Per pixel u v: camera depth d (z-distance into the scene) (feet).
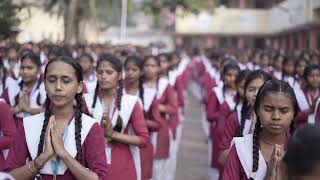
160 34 139.33
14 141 12.46
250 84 17.38
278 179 11.54
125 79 23.76
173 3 100.53
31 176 11.76
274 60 46.42
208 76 48.08
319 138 7.31
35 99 22.12
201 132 49.44
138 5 133.28
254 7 137.39
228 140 17.56
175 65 48.24
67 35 61.11
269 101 12.22
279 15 117.39
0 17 51.90
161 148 27.50
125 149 18.06
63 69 12.16
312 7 89.97
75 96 12.59
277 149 11.68
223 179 12.71
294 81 30.22
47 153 11.66
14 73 30.83
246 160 12.48
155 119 23.71
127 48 59.52
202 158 38.01
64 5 76.28
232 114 17.87
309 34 91.71
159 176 27.43
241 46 132.05
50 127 11.80
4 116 16.99
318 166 7.21
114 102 18.40
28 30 87.71
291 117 12.35
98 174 12.07
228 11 130.11
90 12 85.35
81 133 12.18
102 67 18.30
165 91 28.50
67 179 12.03
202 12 122.52
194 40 133.28
